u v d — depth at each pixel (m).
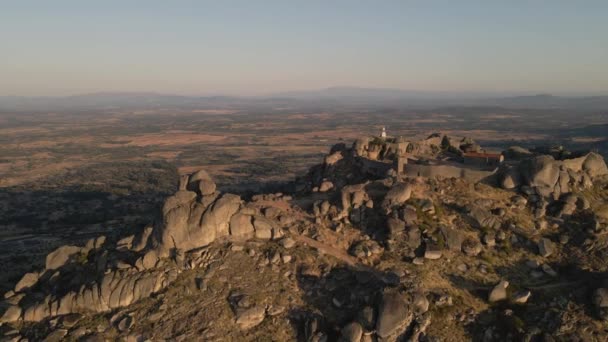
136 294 58.44
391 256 60.44
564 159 80.94
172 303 56.53
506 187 72.12
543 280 57.56
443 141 95.94
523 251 61.75
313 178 90.50
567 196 68.88
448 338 49.72
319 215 68.62
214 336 52.66
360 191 70.06
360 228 65.88
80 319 57.91
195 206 65.00
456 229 64.19
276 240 64.25
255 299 55.84
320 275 58.84
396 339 49.44
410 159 85.75
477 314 52.41
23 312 61.78
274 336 52.72
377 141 89.94
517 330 49.97
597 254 59.78
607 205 70.19
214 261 60.84
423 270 57.41
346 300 54.97
